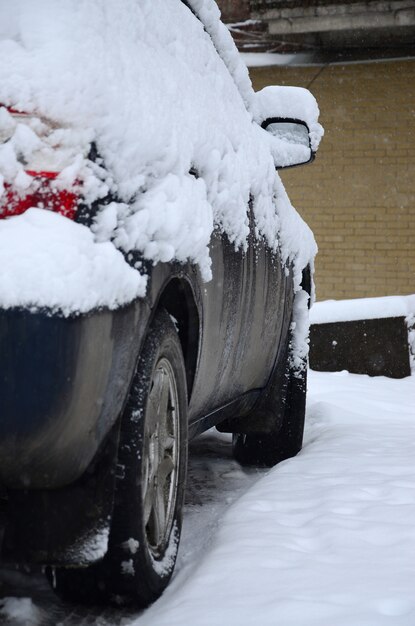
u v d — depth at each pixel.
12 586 3.24
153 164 2.95
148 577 3.00
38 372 2.38
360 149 13.61
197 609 2.75
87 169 2.60
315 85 13.67
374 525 3.47
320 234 13.92
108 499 2.77
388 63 13.38
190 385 3.53
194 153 3.32
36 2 2.69
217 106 3.86
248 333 4.28
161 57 3.31
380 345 9.41
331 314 9.44
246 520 3.62
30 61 2.59
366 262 13.72
